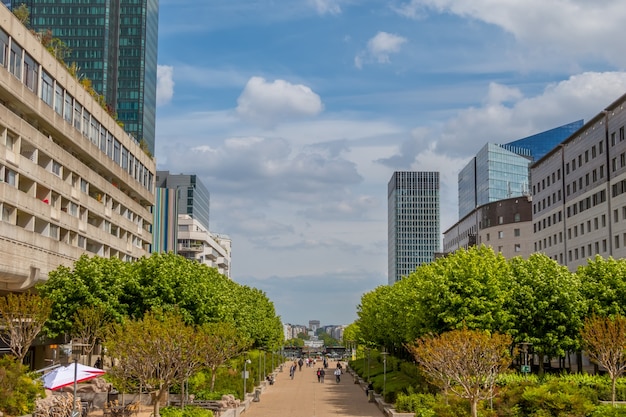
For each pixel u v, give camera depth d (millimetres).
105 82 173000
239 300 92688
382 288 110875
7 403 33844
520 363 77125
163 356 38938
